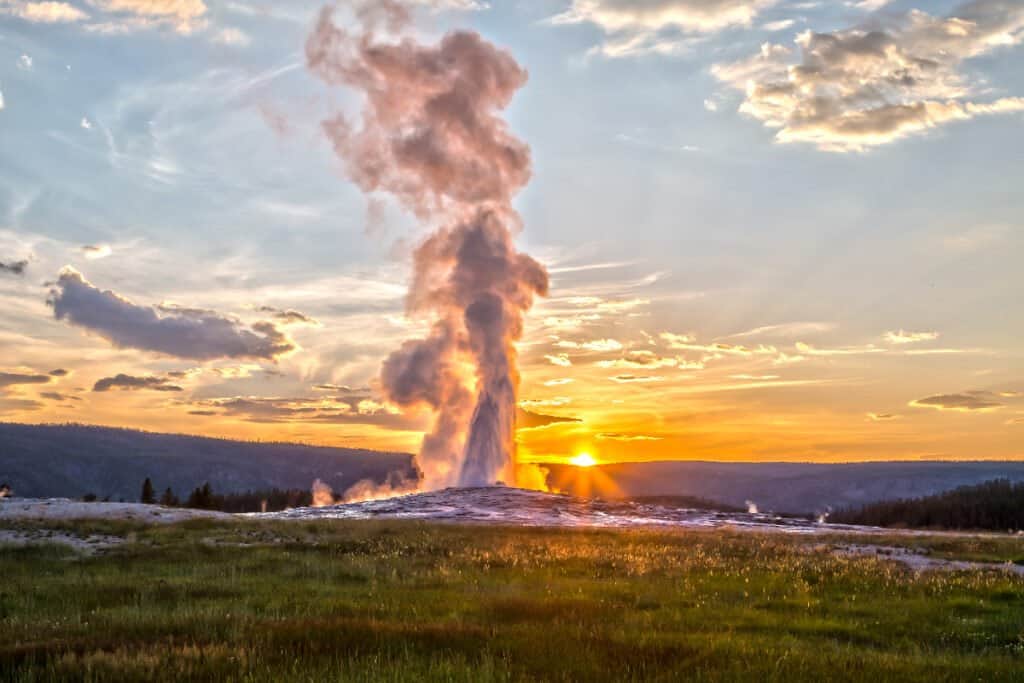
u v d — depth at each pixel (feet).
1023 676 43.86
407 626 51.80
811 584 81.10
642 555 102.47
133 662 40.73
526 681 39.75
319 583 76.95
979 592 75.05
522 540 119.44
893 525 386.32
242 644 45.68
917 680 42.45
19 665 41.14
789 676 42.22
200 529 126.82
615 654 45.80
